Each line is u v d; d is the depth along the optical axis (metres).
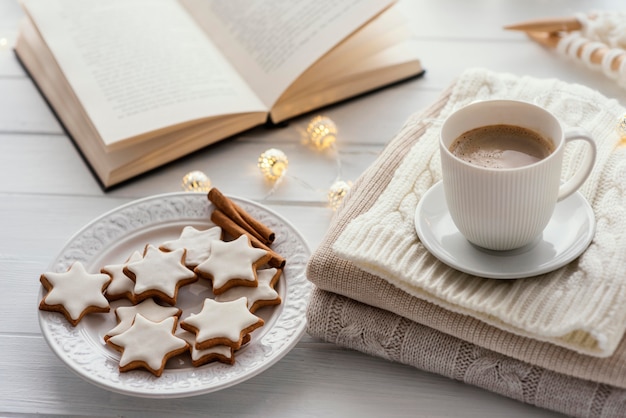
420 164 0.84
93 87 1.02
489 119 0.77
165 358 0.77
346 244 0.77
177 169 1.00
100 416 0.77
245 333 0.78
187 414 0.77
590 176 0.81
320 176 0.98
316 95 1.06
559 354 0.72
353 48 1.06
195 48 1.08
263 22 1.08
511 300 0.73
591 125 0.86
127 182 0.99
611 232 0.76
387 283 0.77
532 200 0.72
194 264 0.85
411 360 0.77
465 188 0.72
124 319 0.81
